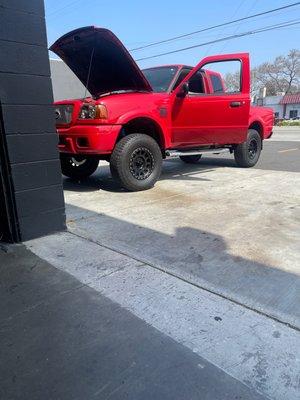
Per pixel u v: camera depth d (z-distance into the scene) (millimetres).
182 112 5629
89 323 2043
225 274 2555
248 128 7172
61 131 5035
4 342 1901
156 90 5699
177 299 2250
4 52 2873
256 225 3586
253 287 2375
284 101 60375
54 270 2674
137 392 1565
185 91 5484
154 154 5273
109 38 4652
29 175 3168
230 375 1647
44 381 1636
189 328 1977
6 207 3139
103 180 6223
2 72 2887
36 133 3156
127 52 4762
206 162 8336
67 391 1579
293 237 3250
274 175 6383
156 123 5309
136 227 3574
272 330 1944
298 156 9305
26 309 2191
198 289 2361
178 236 3307
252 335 1908
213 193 5012
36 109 3125
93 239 3258
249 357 1753
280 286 2383
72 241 3227
